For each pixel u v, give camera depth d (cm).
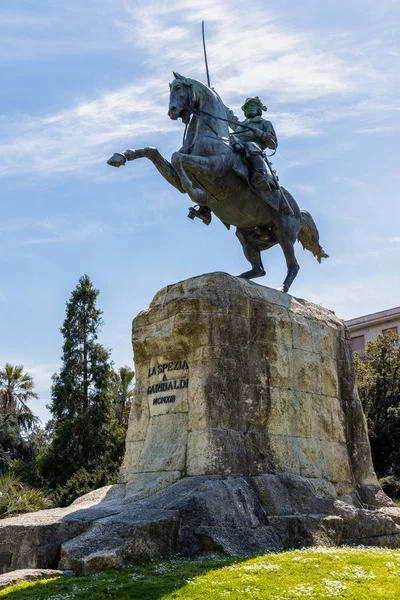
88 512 675
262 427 799
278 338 855
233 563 567
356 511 800
